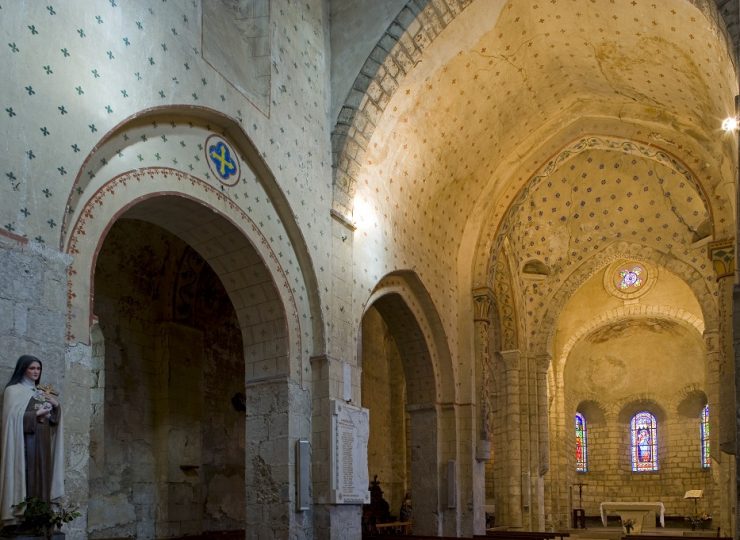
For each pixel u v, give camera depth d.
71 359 8.62
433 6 15.02
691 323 27.95
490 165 20.02
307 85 14.31
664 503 33.66
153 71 10.25
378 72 14.98
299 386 13.06
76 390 8.62
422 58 15.64
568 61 17.81
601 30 16.17
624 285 28.94
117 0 9.77
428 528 18.48
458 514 18.62
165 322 16.12
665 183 24.59
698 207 24.36
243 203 12.19
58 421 7.60
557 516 28.33
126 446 14.95
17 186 7.94
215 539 14.93
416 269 17.84
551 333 26.77
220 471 17.52
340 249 14.66
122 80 9.66
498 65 17.17
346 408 13.84
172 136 10.88
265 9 13.27
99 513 14.16
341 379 13.97
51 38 8.64
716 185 18.69
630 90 18.20
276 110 13.12
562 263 26.69
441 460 18.89
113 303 15.06
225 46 12.06
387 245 16.58
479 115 18.09
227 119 11.71
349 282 14.84
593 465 34.94
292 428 12.72
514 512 25.12
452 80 16.69
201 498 16.70
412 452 18.95
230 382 18.28
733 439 17.38
